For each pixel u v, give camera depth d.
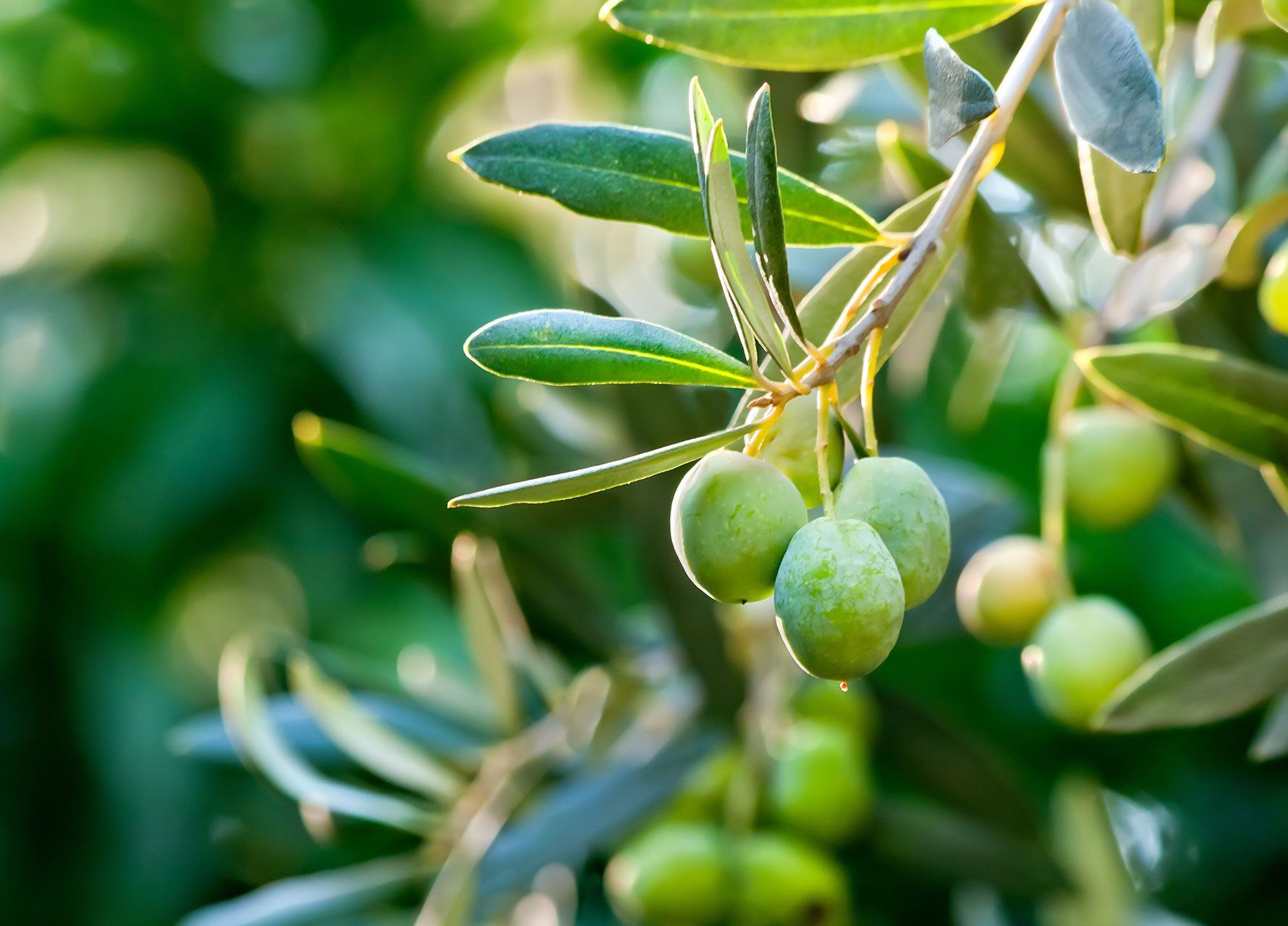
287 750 0.79
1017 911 0.92
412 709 0.86
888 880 0.83
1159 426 0.70
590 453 0.86
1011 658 1.00
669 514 0.73
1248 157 0.69
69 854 1.23
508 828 0.75
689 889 0.73
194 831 1.19
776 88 0.75
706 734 0.75
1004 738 1.00
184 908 1.17
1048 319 0.68
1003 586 0.71
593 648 0.82
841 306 0.60
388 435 1.25
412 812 0.78
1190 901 0.95
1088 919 0.80
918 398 0.99
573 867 0.82
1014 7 0.61
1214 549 0.84
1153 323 0.80
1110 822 0.85
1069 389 0.70
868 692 0.81
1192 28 0.68
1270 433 0.63
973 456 1.09
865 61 0.61
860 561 0.56
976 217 0.66
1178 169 0.68
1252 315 0.68
